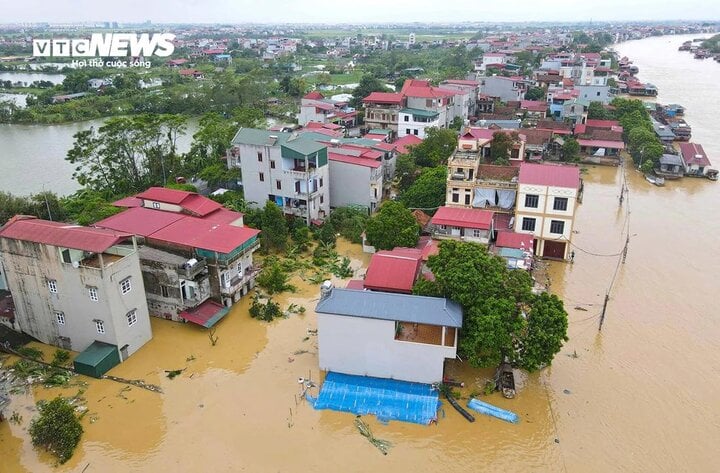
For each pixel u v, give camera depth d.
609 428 36.03
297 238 63.28
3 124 129.38
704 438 35.31
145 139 78.44
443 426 35.88
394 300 39.28
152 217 52.28
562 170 59.56
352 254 61.81
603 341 45.66
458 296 38.69
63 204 67.06
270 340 45.66
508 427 35.88
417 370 39.06
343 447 34.22
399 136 107.69
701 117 134.12
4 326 46.50
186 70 195.50
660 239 66.25
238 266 50.81
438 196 69.00
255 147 66.62
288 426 35.97
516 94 136.88
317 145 67.50
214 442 34.72
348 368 40.41
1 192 65.00
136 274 43.03
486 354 38.03
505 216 64.31
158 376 41.03
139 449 34.22
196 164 83.88
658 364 42.72
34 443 34.19
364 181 70.75
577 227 69.88
